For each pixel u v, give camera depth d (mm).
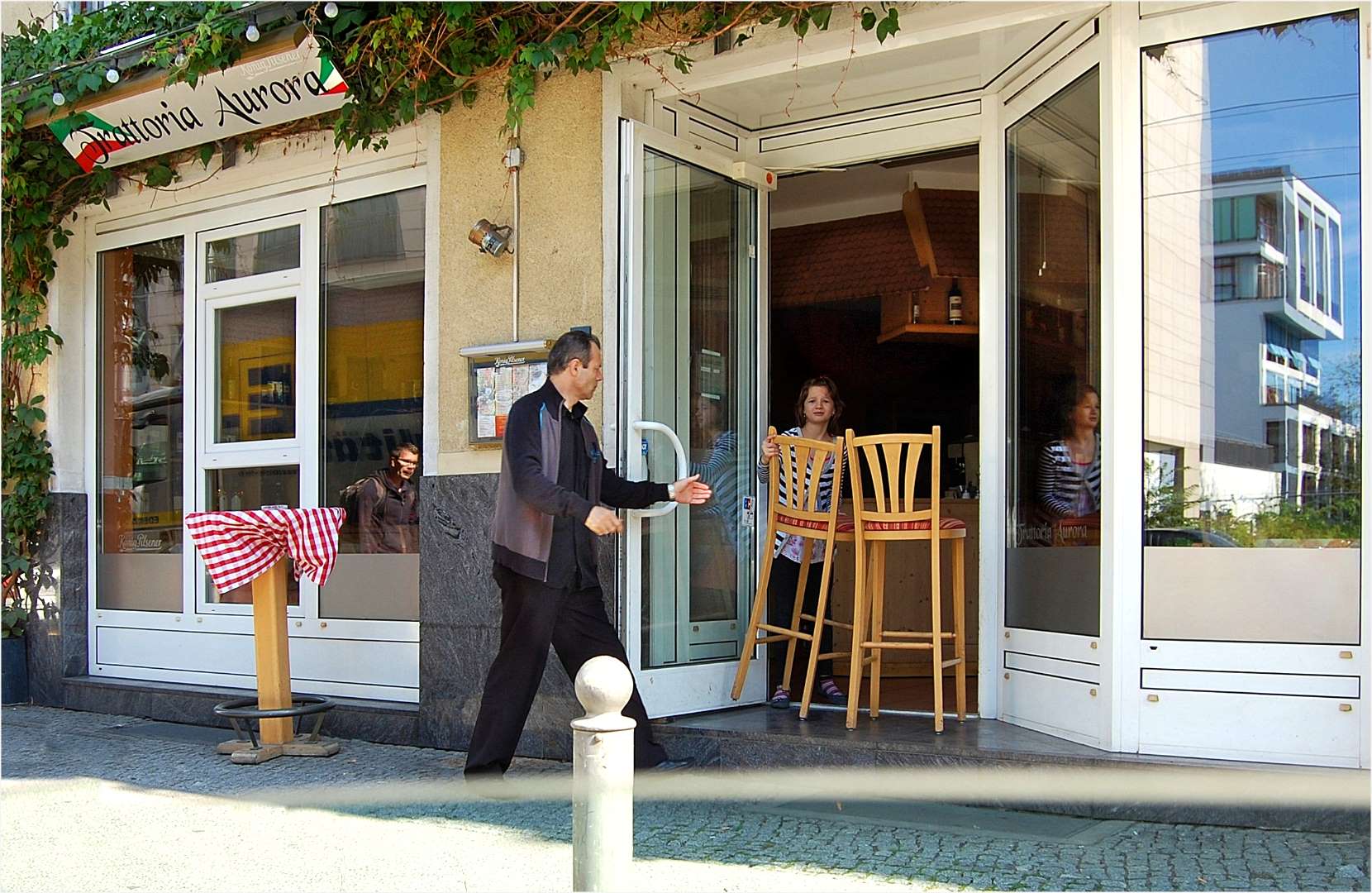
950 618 7426
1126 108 4758
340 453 6969
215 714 6531
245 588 7371
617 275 5621
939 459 5328
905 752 4879
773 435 5852
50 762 5945
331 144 6996
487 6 5828
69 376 8102
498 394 5945
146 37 6898
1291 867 3826
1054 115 5273
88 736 6707
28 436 8031
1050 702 5121
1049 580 5188
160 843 4434
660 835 4371
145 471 7895
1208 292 4629
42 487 8055
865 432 10031
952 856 4039
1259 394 4531
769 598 6266
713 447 6102
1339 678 4359
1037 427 5344
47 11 7945
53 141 7758
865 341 9930
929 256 8703
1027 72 5469
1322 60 4492
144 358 7945
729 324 6211
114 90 7043
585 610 5094
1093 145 4969
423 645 6121
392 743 6289
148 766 5793
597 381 5098
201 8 6715
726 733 5285
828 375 10016
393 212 6785
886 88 6012
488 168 6074
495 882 3904
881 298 9094
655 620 5699
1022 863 3934
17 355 7961
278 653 6004
